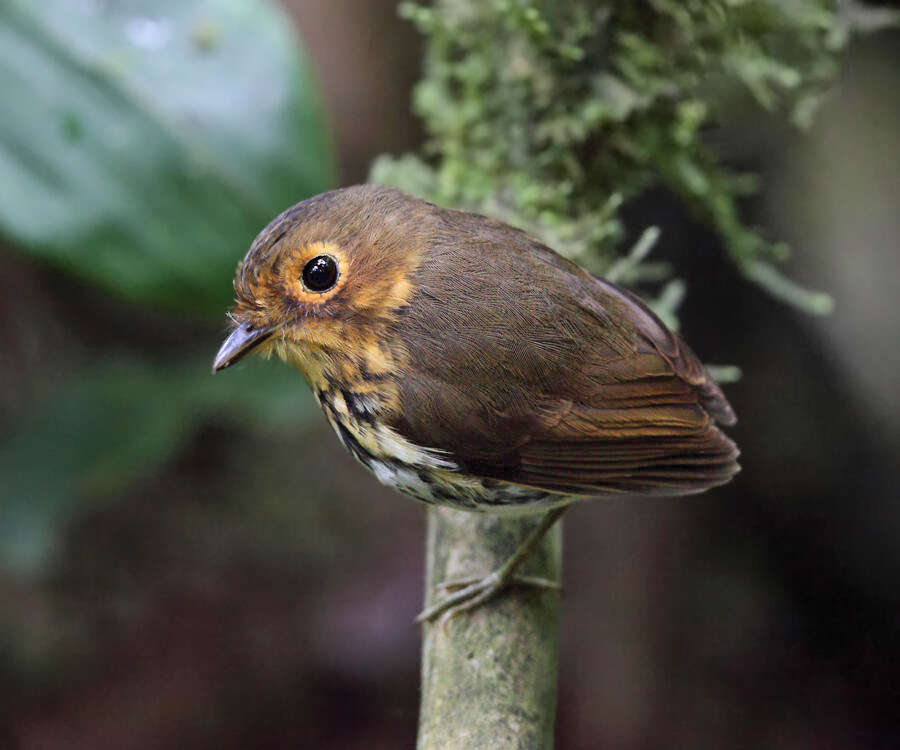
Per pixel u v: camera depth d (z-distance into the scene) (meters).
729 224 7.81
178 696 11.25
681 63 7.35
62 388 10.59
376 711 11.40
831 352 11.48
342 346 5.71
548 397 5.67
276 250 5.68
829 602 12.28
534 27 7.07
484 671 5.74
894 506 11.75
